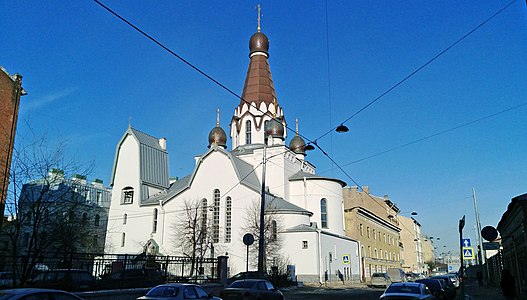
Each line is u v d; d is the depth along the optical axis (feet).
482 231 72.95
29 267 65.00
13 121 90.63
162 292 54.29
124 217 194.49
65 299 38.68
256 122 209.97
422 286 62.54
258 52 221.25
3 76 89.86
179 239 178.70
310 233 164.55
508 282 74.59
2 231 81.00
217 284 98.58
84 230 132.05
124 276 77.92
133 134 203.00
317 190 196.54
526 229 73.00
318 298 101.50
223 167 182.29
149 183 199.82
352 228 221.46
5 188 86.12
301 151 214.69
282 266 161.17
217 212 178.60
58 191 93.56
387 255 287.48
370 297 104.42
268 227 165.68
